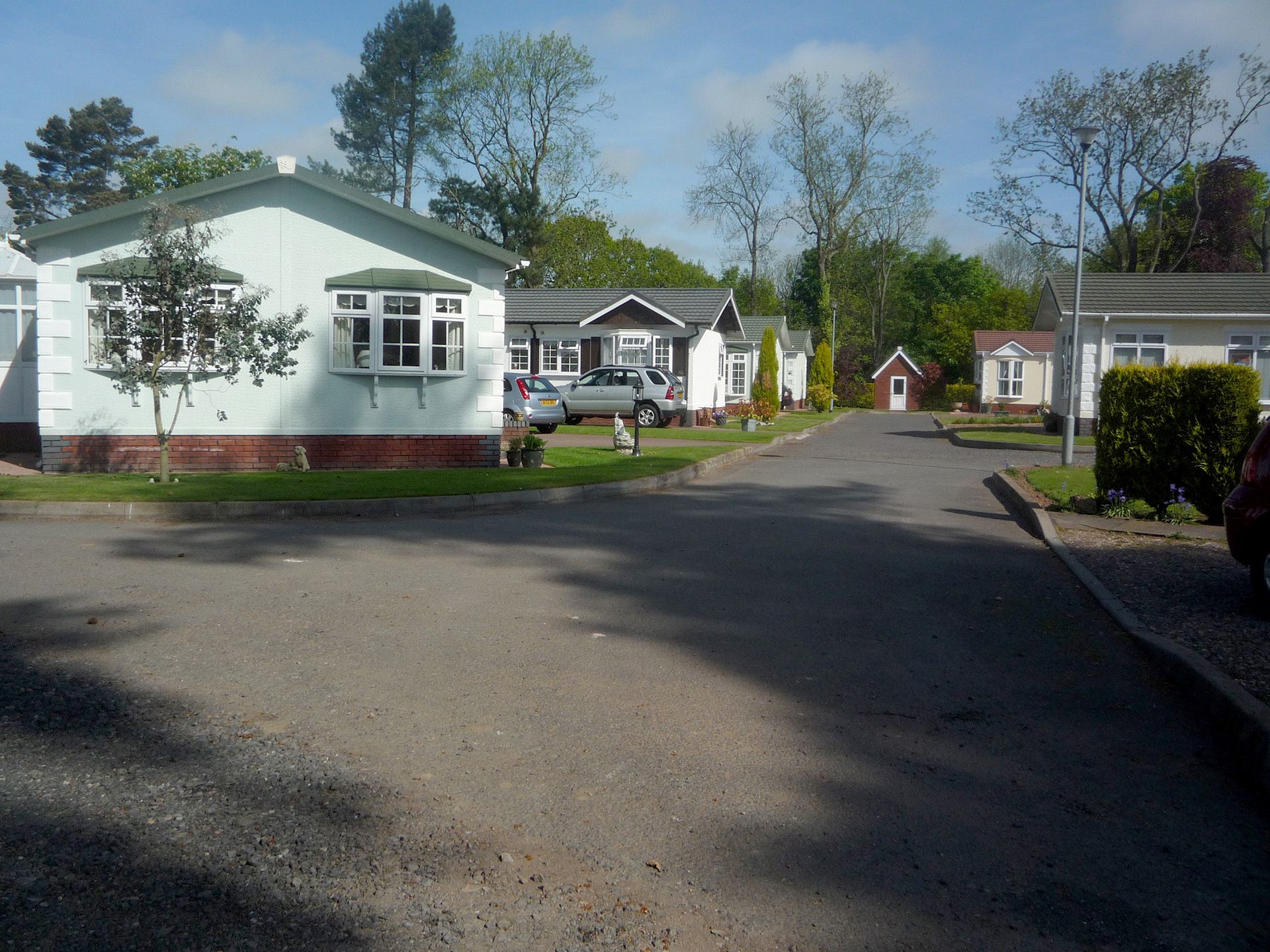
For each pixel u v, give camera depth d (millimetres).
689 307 34812
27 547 9664
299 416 17266
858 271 72438
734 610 7832
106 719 5074
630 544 10656
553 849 3869
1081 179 20500
